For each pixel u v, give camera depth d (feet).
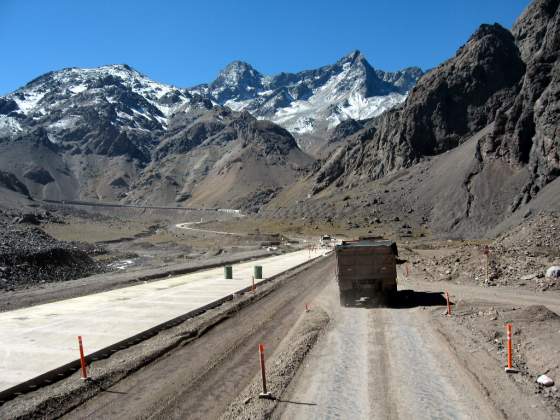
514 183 346.95
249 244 378.32
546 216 151.12
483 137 386.93
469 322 64.69
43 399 39.40
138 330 64.90
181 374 45.78
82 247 317.22
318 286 111.04
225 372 46.09
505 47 552.41
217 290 108.06
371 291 81.87
